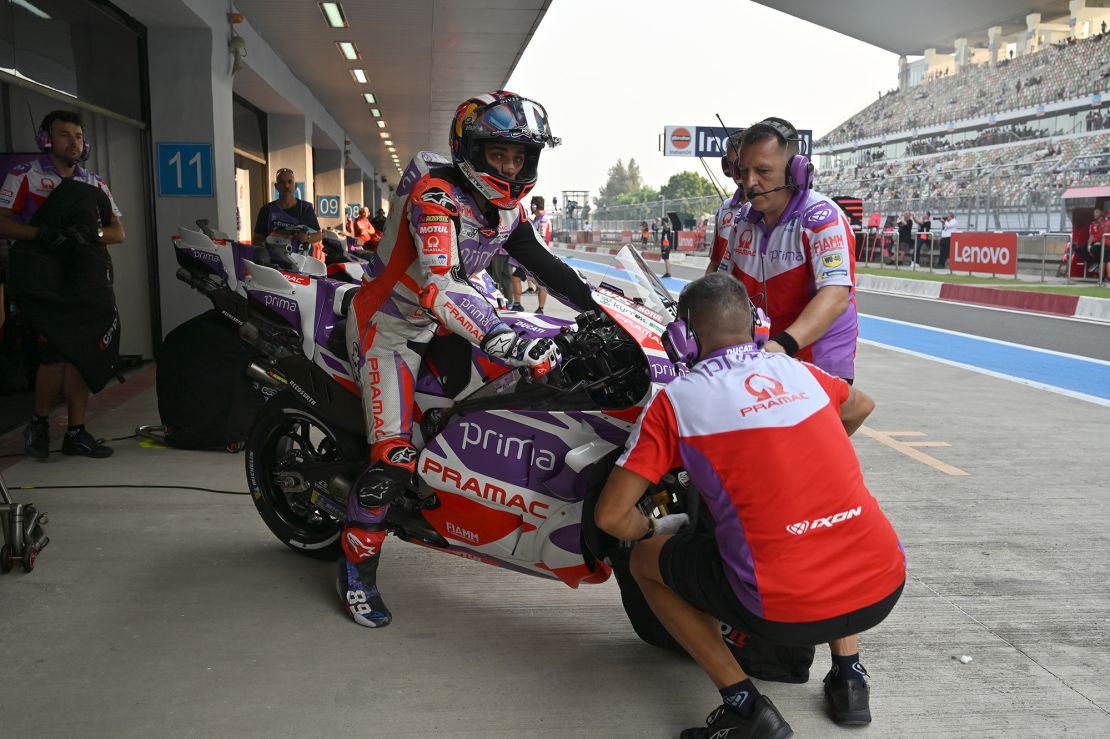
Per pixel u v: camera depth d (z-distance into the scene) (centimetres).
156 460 498
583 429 263
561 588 346
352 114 2047
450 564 369
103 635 297
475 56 1338
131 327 828
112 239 502
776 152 288
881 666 285
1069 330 1179
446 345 298
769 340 271
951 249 2030
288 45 1255
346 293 345
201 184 834
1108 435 593
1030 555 379
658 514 274
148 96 825
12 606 317
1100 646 299
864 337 1114
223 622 309
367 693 265
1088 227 1725
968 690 271
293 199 764
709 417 216
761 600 214
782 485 212
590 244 4741
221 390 504
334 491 335
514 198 267
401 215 280
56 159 487
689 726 251
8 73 585
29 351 657
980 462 523
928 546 388
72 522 400
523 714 255
